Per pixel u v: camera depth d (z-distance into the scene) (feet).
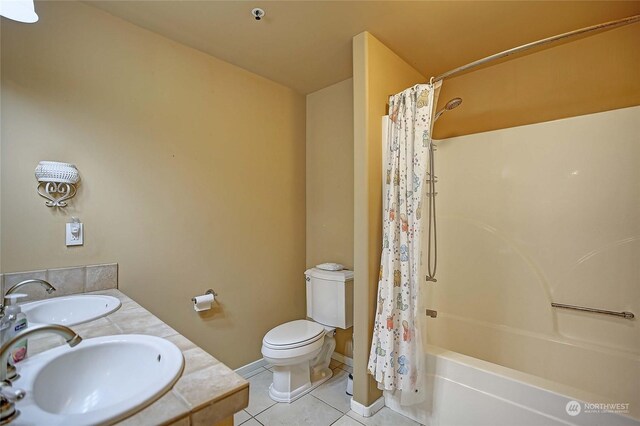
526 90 7.07
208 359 2.80
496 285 7.15
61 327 2.23
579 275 6.18
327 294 7.77
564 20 5.84
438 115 6.93
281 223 8.61
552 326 6.44
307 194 9.25
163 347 2.98
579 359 5.93
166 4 5.29
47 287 3.93
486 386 4.88
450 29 6.10
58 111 4.93
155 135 6.11
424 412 5.61
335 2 5.29
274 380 6.74
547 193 6.57
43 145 4.78
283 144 8.66
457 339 7.47
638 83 5.87
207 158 6.98
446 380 5.34
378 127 6.32
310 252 9.17
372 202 6.14
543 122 6.75
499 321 7.07
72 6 5.11
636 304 5.63
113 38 5.57
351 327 7.79
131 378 3.00
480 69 7.66
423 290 5.74
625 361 5.48
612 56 6.10
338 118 8.52
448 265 7.80
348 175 8.30
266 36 6.31
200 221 6.85
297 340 6.46
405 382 5.48
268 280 8.27
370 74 6.17
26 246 4.61
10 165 4.49
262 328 8.11
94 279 5.25
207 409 2.19
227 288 7.36
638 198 5.66
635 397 5.33
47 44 4.84
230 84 7.42
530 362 6.49
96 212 5.32
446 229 7.85
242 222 7.68
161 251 6.20
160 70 6.20
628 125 5.76
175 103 6.43
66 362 2.87
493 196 7.24
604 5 5.41
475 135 7.49
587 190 6.13
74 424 1.85
